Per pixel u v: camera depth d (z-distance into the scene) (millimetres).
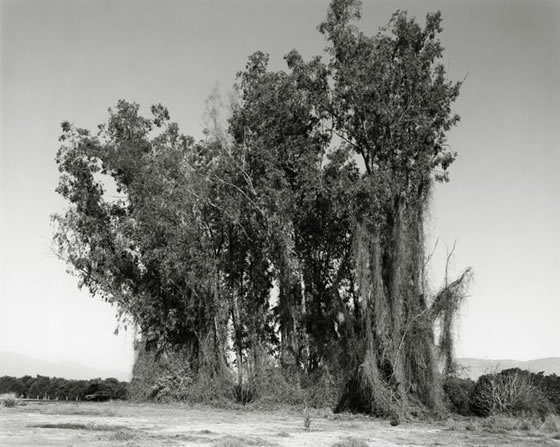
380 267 37000
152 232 44125
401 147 38500
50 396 51812
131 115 47344
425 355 35969
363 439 23297
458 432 27734
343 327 41125
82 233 46031
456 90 39094
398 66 38969
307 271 43469
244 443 20281
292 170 43125
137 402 43781
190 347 45406
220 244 46312
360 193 37375
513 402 33812
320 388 40281
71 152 46438
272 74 43094
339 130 40906
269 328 44406
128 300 45938
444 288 37219
